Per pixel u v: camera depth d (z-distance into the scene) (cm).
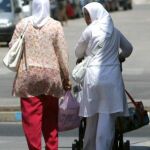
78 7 12388
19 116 3033
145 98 3522
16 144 2441
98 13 1923
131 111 1997
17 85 1873
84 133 1980
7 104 3256
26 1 7944
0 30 6519
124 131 1981
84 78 1914
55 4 10081
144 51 6147
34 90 1861
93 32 1909
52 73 1862
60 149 2338
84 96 1908
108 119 1892
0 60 5319
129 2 15975
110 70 1897
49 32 1862
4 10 6700
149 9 16775
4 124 2959
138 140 2514
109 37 1908
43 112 1888
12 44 1878
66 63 1870
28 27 1869
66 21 10344
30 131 1864
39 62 1861
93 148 1944
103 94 1891
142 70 4772
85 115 1902
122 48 1950
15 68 1875
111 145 1912
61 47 1866
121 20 11638
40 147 1872
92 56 1911
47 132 1894
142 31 8912
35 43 1861
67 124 1972
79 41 1927
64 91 1916
